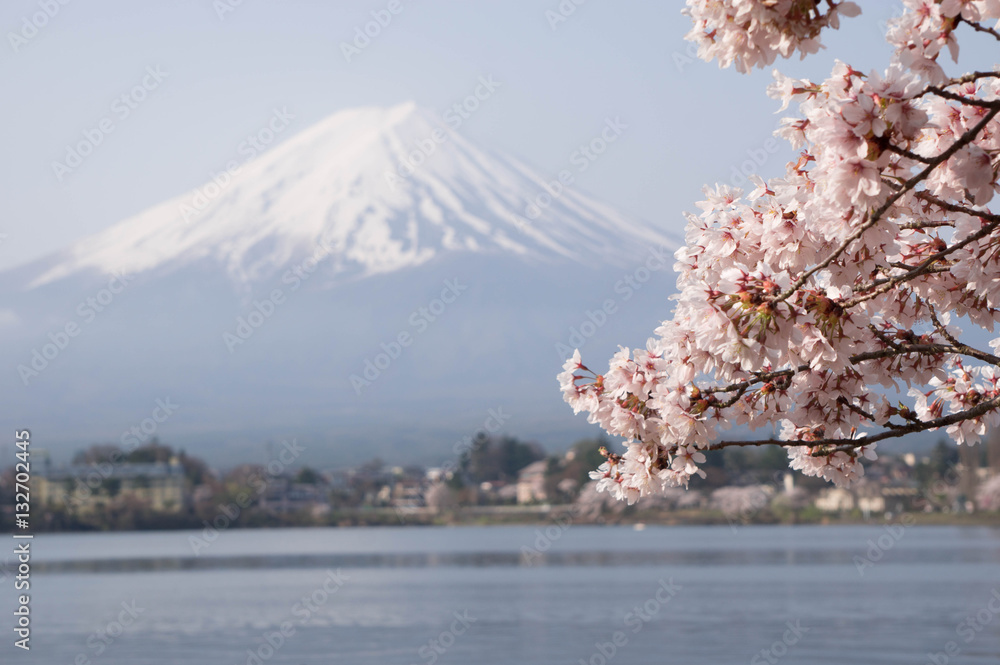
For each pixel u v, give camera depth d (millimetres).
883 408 5414
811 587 75812
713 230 5020
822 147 4086
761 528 166625
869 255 4266
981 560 97062
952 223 4898
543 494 192125
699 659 43656
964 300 5234
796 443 5148
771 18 3918
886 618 57156
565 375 5574
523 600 72312
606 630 54406
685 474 5273
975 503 144750
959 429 5738
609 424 5500
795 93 4562
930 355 5297
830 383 5195
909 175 3869
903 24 3814
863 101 3691
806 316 4152
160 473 157500
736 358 4176
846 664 41375
